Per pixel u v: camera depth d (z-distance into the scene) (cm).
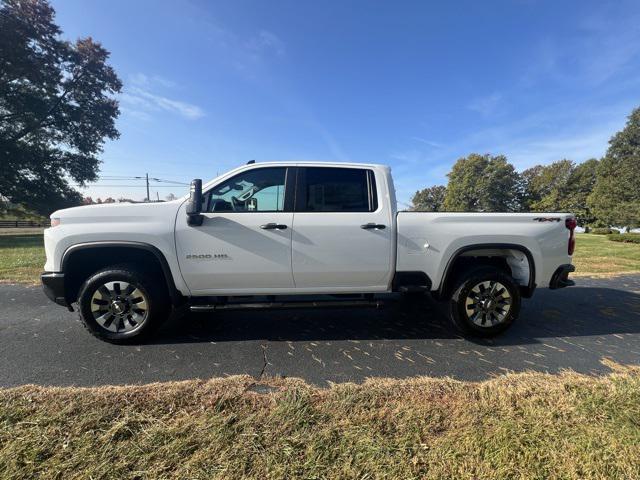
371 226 371
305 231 364
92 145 3014
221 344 372
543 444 208
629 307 530
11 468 184
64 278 351
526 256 389
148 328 366
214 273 361
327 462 192
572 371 311
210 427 219
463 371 312
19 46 2369
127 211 358
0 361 325
